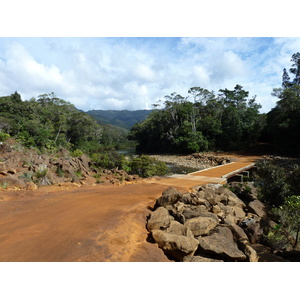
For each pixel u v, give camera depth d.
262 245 4.71
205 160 28.22
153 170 15.41
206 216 4.81
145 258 3.02
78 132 40.78
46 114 38.31
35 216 4.52
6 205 5.24
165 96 46.94
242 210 6.66
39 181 8.38
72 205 5.41
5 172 8.50
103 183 10.07
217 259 3.41
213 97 44.53
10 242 3.28
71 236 3.51
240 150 35.53
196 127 41.44
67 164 11.11
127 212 4.95
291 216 5.19
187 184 10.00
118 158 17.64
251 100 42.88
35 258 2.83
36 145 25.92
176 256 3.33
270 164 8.23
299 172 7.31
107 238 3.48
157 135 49.06
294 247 4.59
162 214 4.57
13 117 33.34
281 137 31.22
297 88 30.20
